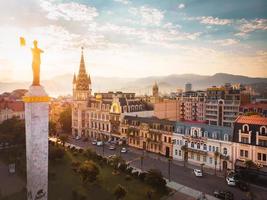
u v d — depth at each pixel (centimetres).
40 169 2955
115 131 10531
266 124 6181
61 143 9819
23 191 4722
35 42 2995
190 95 14638
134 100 11300
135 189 5400
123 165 6531
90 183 5616
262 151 6141
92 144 10138
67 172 6397
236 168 6338
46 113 2986
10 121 9475
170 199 4950
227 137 6800
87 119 12050
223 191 5097
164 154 8438
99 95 12419
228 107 11519
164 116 12700
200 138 7369
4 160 7044
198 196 5100
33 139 2878
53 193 5034
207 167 7156
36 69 2978
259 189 5550
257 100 11575
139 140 9375
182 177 6247
